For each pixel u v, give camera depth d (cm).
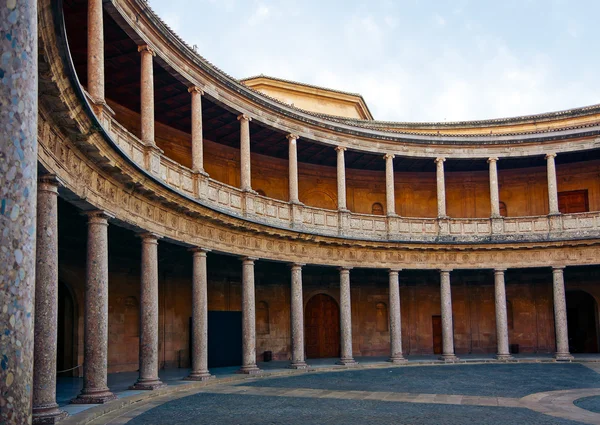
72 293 2728
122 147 2058
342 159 3694
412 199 4456
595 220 3800
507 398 2020
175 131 3375
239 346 3525
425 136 3922
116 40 2350
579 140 3875
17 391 532
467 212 4450
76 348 2709
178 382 2467
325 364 3481
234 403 1948
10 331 534
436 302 4366
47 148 1424
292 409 1817
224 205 2883
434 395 2120
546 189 4359
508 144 3975
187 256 3347
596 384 2423
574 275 4216
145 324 2198
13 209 552
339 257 3559
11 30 572
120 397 1902
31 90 587
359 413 1730
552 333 4247
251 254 3042
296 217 3375
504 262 3844
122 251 3014
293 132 3459
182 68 2638
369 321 4253
